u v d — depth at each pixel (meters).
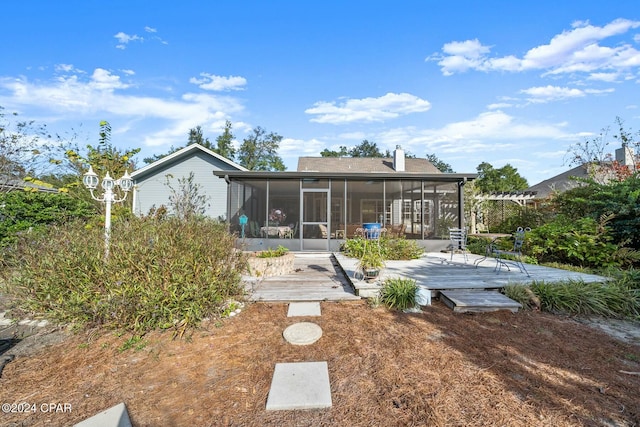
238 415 1.98
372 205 10.21
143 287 3.17
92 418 1.95
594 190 8.50
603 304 3.97
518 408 2.02
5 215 7.04
